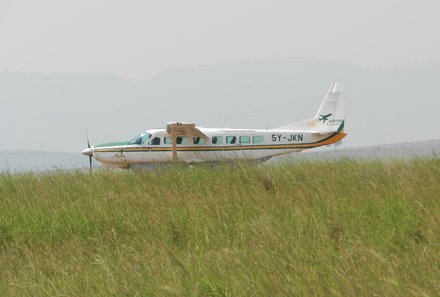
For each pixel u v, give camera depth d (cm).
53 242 3794
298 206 3959
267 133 11038
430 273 2303
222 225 3697
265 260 2662
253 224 3403
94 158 10975
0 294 2903
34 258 3431
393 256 2614
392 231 3094
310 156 6875
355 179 4894
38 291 2756
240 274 2483
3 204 4988
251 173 5578
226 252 2784
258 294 2278
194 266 2769
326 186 4619
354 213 3681
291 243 2925
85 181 6009
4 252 3716
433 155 5947
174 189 5028
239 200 4350
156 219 4000
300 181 5072
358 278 2273
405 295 2069
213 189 4916
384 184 4562
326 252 2747
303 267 2472
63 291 2691
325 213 3700
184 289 2406
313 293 2188
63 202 4753
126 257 3136
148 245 3362
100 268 3016
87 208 4469
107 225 4031
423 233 2958
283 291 2241
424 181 4450
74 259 3284
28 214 4419
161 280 2578
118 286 2564
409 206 3653
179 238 3634
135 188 5238
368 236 3081
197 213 4025
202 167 6494
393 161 5784
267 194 4547
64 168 7044
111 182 5862
